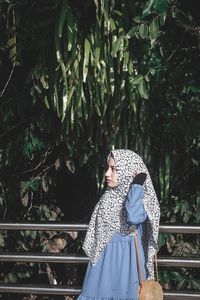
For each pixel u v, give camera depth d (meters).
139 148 8.30
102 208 7.21
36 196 9.16
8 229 8.12
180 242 8.54
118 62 7.89
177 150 8.45
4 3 8.30
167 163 8.40
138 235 7.20
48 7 8.11
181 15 8.03
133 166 7.16
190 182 8.64
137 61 8.02
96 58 7.87
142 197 7.02
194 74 8.26
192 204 8.52
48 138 8.80
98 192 8.72
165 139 8.38
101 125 8.23
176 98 8.25
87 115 8.07
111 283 7.11
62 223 8.07
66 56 7.89
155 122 8.32
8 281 9.12
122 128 8.25
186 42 8.27
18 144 8.93
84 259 8.07
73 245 9.03
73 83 7.94
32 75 8.17
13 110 8.88
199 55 8.24
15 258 8.15
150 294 6.94
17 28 8.33
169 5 7.76
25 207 9.11
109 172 7.20
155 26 7.48
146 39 7.97
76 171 9.04
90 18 8.01
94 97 8.02
